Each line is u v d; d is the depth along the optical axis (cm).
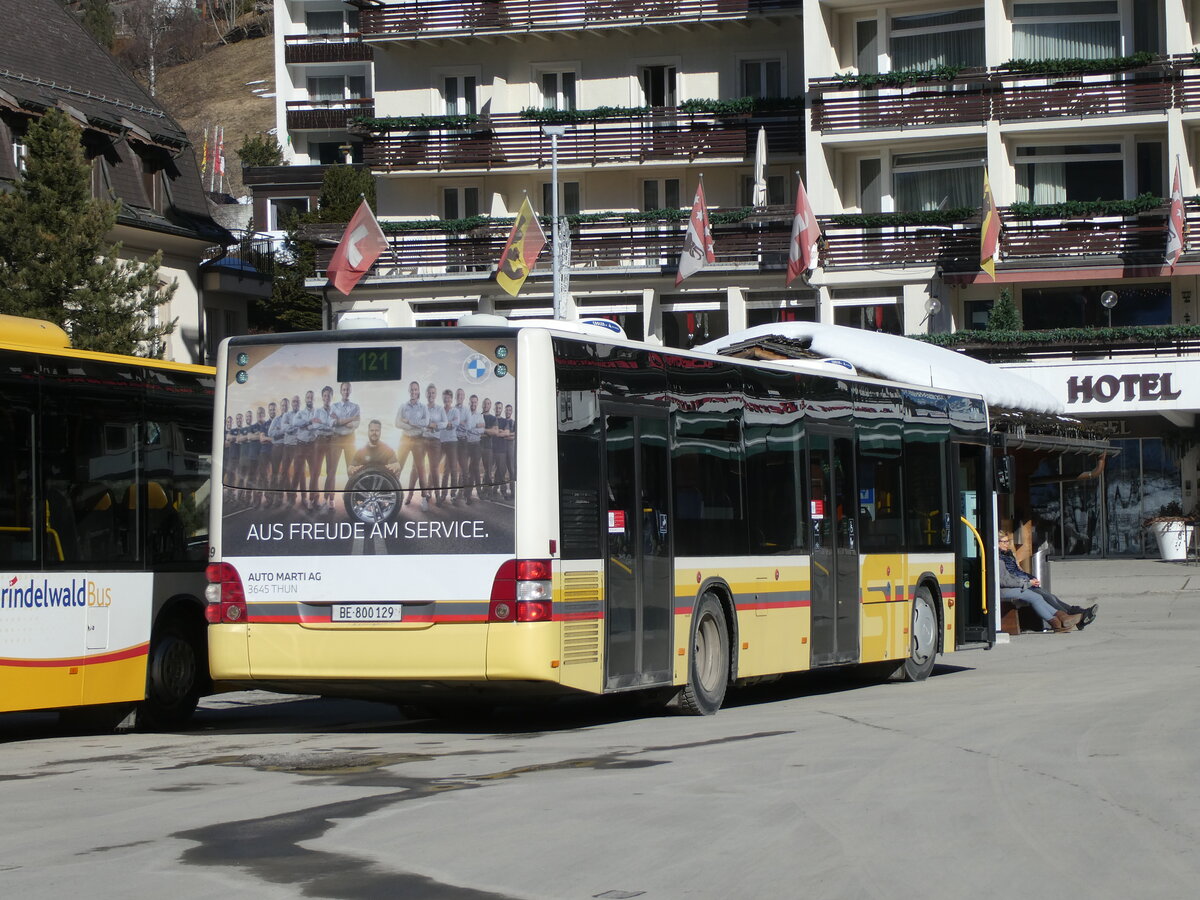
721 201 5088
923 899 741
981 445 2158
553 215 4266
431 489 1341
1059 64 4497
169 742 1421
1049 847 857
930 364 2372
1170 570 4066
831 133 4672
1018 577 2592
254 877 798
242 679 1382
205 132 12225
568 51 5153
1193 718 1401
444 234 5053
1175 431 4550
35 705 1369
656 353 1477
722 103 4962
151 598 1500
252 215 8200
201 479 1579
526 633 1312
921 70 4675
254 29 14738
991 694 1675
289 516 1374
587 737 1372
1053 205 4500
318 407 1376
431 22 5116
